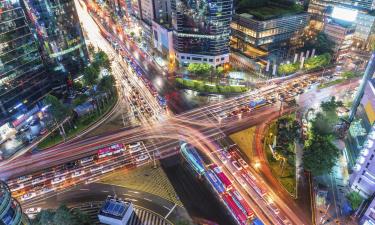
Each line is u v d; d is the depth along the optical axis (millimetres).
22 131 139625
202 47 188250
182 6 174750
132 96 166250
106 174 113625
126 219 93250
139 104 158625
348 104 149125
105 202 96000
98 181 110688
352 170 103188
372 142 88688
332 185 105000
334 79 178750
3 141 132250
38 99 148500
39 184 110438
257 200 100375
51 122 139750
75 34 163000
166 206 99438
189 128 138625
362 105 110938
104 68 179875
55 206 101125
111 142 130500
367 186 94500
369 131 93812
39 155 125062
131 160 119875
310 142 114625
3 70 124500
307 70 188750
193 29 182000
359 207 92750
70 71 167000
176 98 163875
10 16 122438
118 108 155375
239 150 122938
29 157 124250
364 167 93812
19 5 125688
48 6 141375
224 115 147000
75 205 101250
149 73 193250
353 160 105188
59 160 121562
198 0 167000
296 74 185375
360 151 95250
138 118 146750
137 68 198875
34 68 141500
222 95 165750
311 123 127750
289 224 92562
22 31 129625
